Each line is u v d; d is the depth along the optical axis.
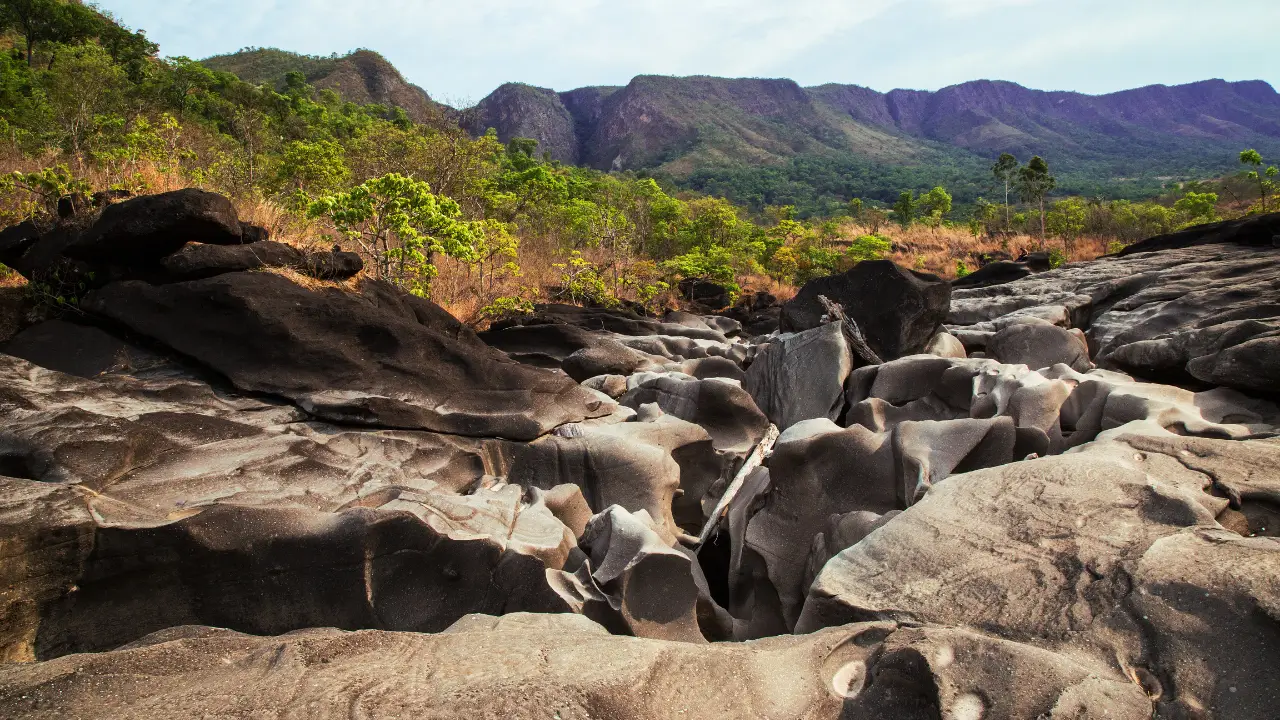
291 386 6.25
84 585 4.04
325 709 2.64
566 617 4.09
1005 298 15.12
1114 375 8.39
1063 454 5.32
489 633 3.47
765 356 11.16
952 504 4.62
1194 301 11.01
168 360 6.40
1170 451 5.20
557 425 6.98
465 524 4.93
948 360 9.42
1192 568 3.36
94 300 6.56
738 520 6.72
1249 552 3.43
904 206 52.59
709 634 5.75
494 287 14.38
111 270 6.84
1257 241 15.30
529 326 12.24
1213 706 2.76
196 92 34.56
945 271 33.03
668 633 4.75
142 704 2.69
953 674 2.92
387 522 4.52
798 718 2.98
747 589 6.34
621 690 2.80
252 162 18.30
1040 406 7.43
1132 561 3.56
